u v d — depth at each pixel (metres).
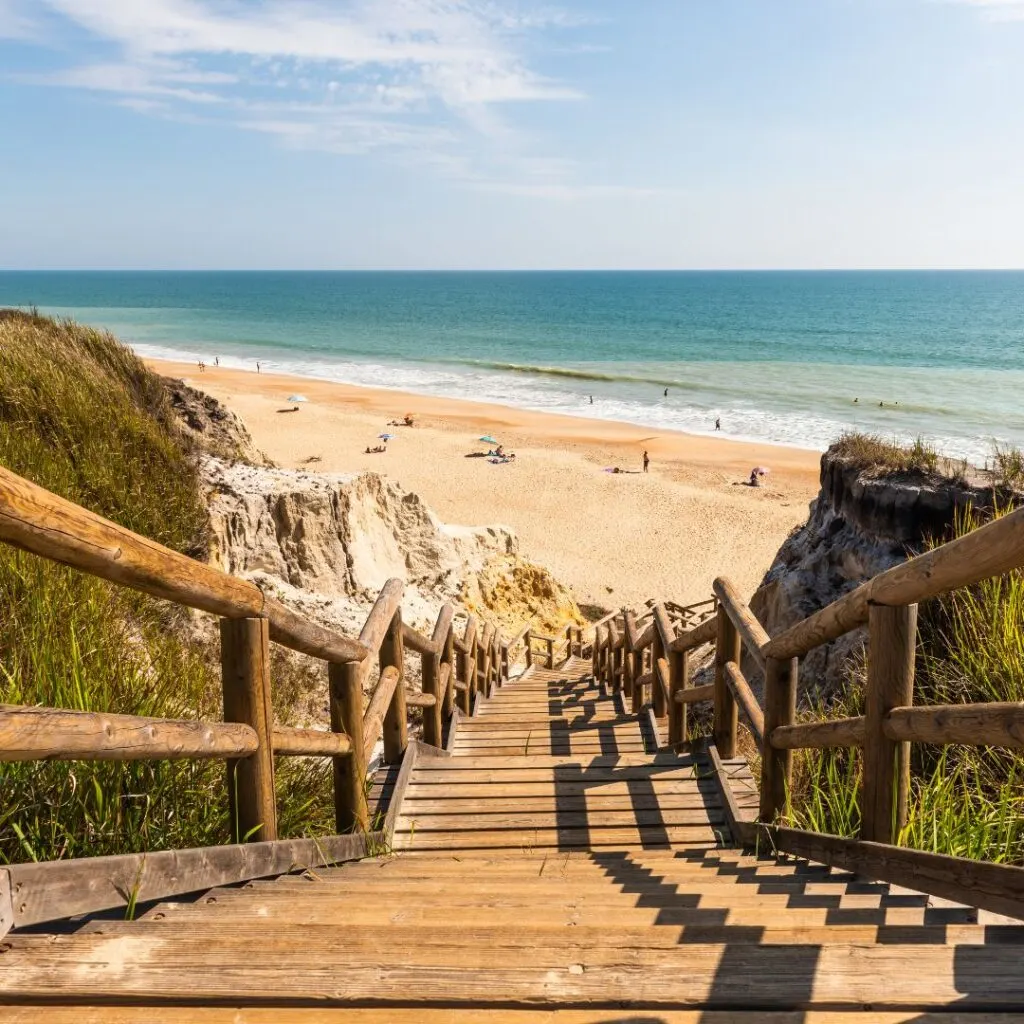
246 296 193.12
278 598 9.13
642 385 55.38
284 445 36.59
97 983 1.67
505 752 6.41
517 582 16.27
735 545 25.62
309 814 3.96
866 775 2.81
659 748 6.09
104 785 2.77
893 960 1.76
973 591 4.74
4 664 3.46
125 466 7.95
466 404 47.78
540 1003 1.66
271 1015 1.61
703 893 2.82
